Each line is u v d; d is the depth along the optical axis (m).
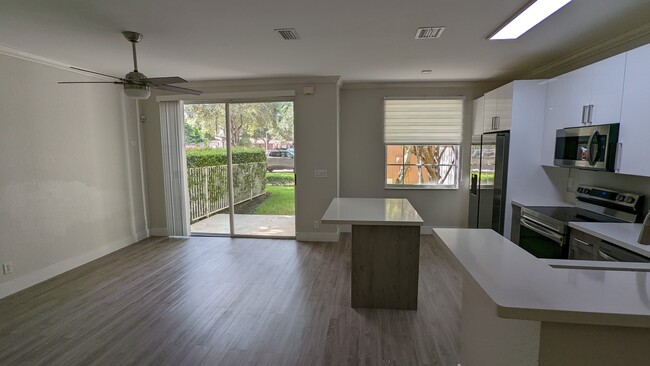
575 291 1.10
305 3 2.31
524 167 3.85
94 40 3.10
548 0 2.22
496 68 4.32
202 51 3.48
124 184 5.00
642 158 2.40
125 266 4.19
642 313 0.95
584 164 2.98
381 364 2.31
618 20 2.66
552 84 3.58
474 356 1.74
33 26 2.73
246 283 3.67
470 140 5.42
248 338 2.62
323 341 2.58
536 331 1.08
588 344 1.06
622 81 2.57
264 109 5.31
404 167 5.66
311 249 4.84
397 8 2.40
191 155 6.18
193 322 2.86
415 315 2.97
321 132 5.04
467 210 5.57
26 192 3.56
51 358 2.38
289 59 3.83
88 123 4.36
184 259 4.44
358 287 3.09
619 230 2.54
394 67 4.25
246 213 5.87
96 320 2.89
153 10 2.42
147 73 4.52
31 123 3.61
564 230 2.88
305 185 5.19
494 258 1.42
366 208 3.43
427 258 4.46
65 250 4.02
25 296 3.35
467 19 2.61
